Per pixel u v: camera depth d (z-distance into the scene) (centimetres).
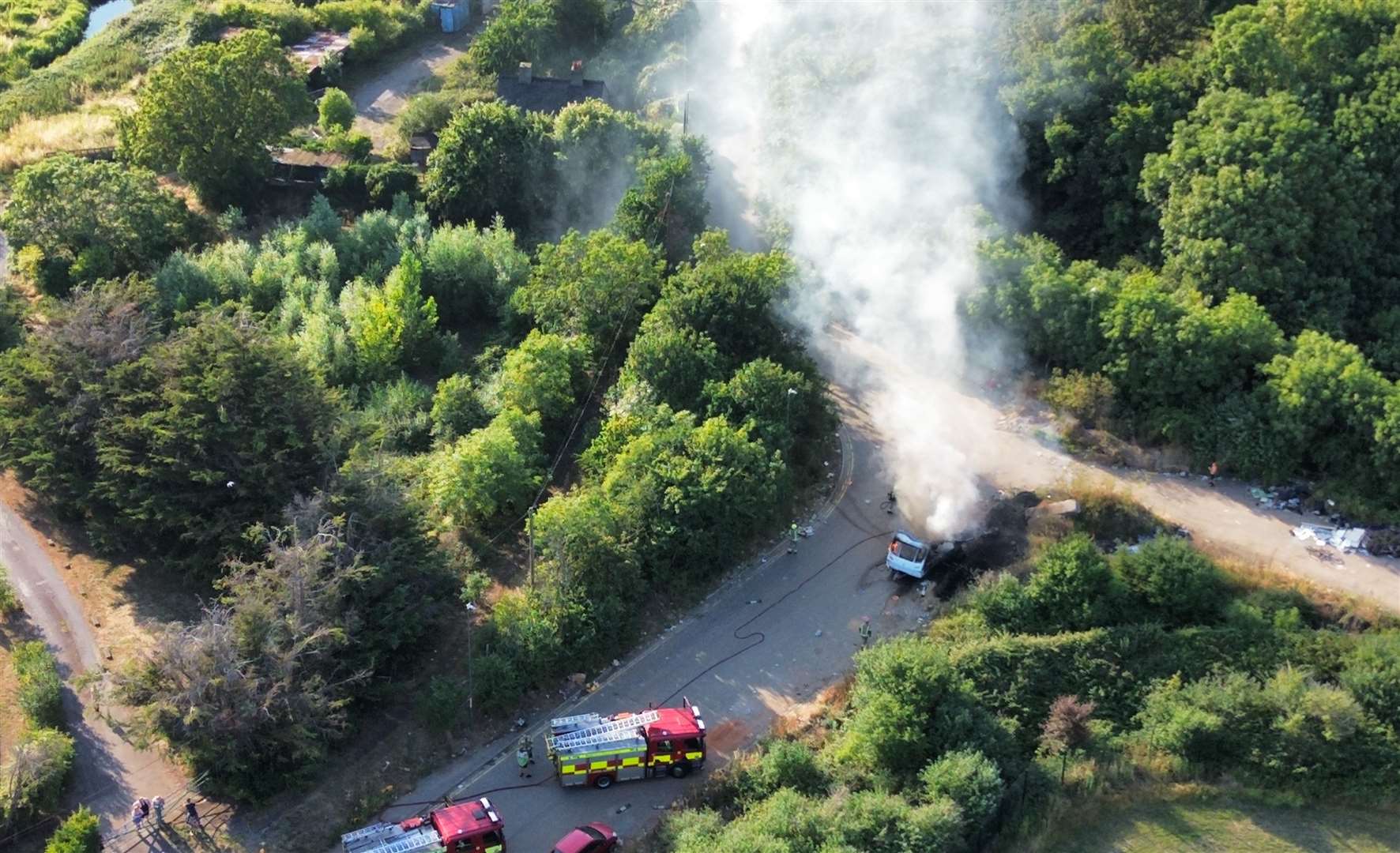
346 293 8062
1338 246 7475
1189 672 5672
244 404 6094
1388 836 5141
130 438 6122
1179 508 6631
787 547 6556
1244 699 5412
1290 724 5284
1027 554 6356
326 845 4997
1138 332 7044
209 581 6128
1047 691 5622
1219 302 7388
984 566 6341
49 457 6397
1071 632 5853
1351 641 5694
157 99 9062
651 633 6041
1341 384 6675
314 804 5134
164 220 8769
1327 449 6744
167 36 12450
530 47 10988
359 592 5478
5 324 7581
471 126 8950
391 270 8425
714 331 7188
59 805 5097
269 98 9288
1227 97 7825
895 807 4844
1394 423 6397
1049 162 8662
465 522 6544
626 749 5178
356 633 5419
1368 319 7538
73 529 6625
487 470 6400
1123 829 5162
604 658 5866
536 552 6284
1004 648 5675
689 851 4634
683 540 6188
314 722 5078
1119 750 5416
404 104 11219
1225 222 7319
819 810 4856
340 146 9919
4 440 6675
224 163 9206
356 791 5200
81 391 6500
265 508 5947
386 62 12112
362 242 8719
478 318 8494
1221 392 7038
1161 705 5516
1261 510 6619
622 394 6994
